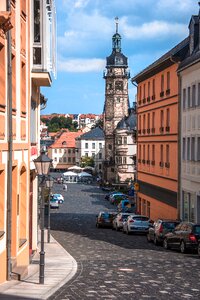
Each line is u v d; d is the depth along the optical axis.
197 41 47.28
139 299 16.28
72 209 81.56
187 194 47.78
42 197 20.09
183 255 29.47
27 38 23.52
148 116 63.66
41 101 39.38
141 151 67.81
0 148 17.67
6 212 18.89
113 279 20.17
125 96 156.50
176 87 51.19
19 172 21.53
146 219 45.84
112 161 152.25
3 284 18.34
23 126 22.58
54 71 29.31
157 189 59.22
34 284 18.73
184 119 48.75
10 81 18.73
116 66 155.88
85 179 159.75
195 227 30.27
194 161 45.22
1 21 16.83
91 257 27.97
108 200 100.25
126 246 34.97
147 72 61.41
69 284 18.94
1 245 18.25
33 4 26.86
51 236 41.62
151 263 25.25
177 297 16.70
